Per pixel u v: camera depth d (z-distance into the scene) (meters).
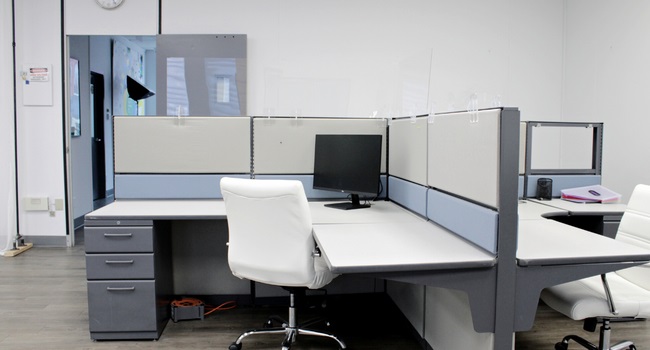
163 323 2.47
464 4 4.27
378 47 4.24
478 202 1.63
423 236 1.81
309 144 2.74
